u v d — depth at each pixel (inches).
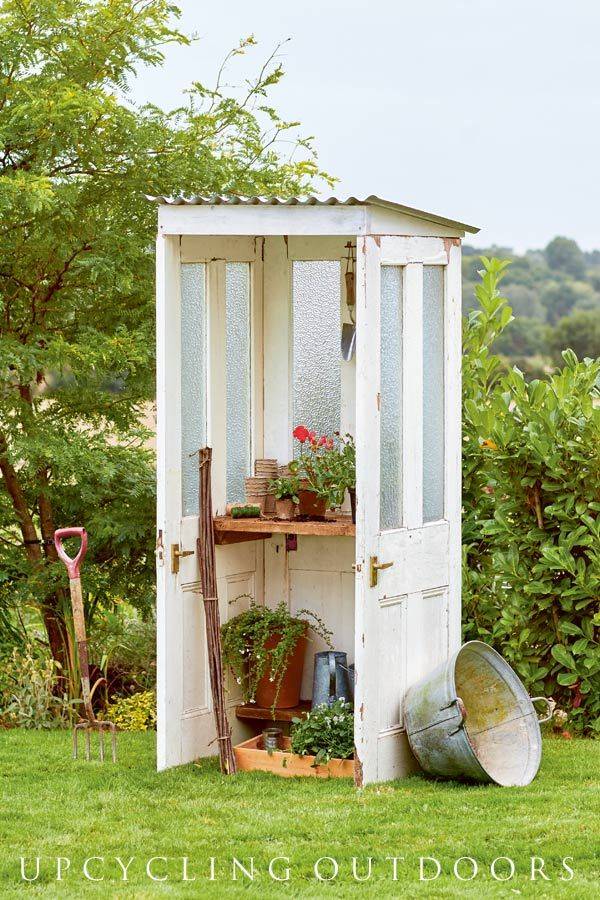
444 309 253.4
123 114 307.4
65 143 306.7
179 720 246.4
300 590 273.4
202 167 316.8
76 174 321.7
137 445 346.0
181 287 247.0
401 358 238.7
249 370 271.6
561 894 171.5
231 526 251.1
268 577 275.6
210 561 246.1
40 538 347.3
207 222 234.7
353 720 243.6
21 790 229.5
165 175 314.5
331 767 239.1
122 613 348.2
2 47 301.9
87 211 315.9
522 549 285.4
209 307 254.4
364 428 223.5
